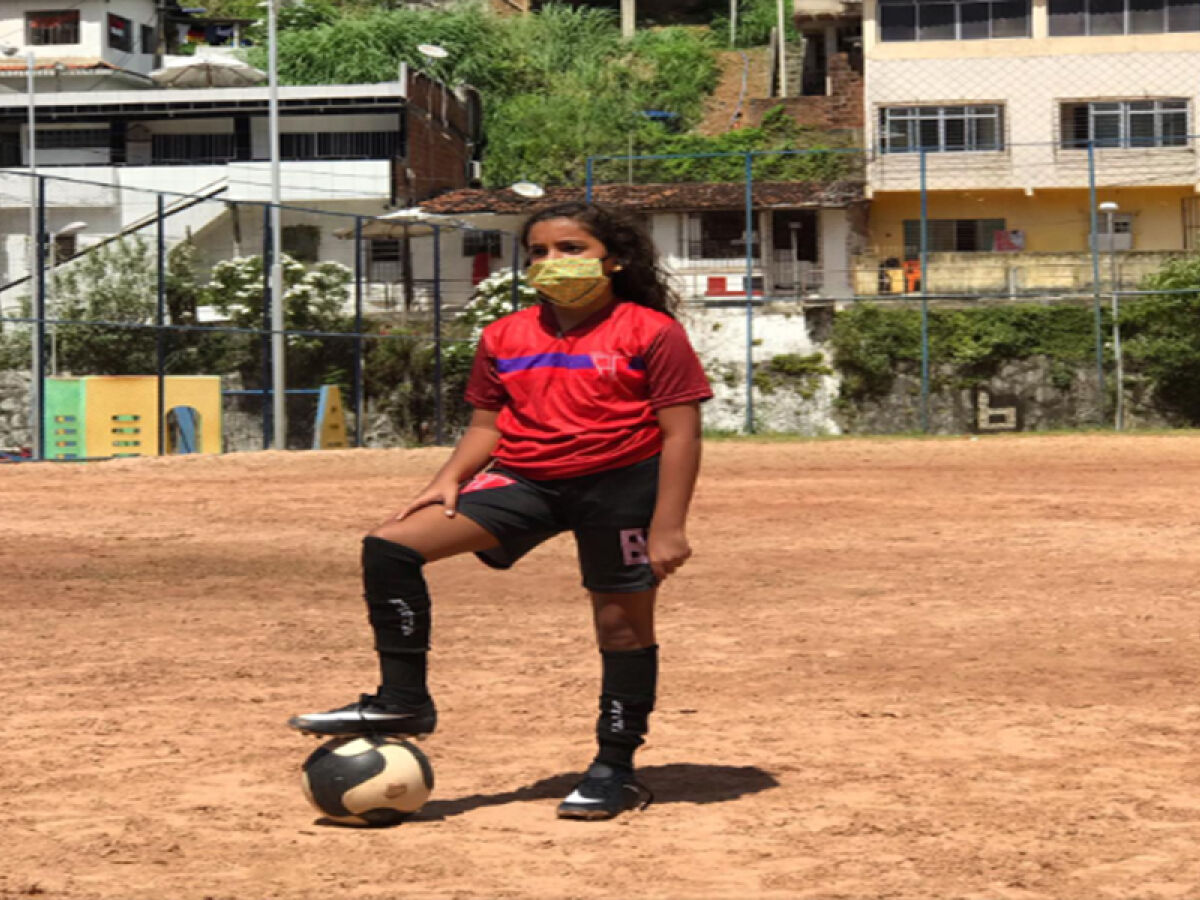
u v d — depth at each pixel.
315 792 4.37
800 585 10.70
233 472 23.81
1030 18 50.19
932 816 4.51
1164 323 40.12
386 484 21.09
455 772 5.20
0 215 50.62
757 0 77.62
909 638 8.38
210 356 37.41
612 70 68.50
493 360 4.52
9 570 11.70
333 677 7.29
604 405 4.41
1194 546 13.00
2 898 3.71
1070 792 4.85
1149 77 49.59
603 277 4.35
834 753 5.49
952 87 50.25
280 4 72.88
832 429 40.25
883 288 45.59
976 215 50.28
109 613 9.54
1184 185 48.94
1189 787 4.93
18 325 35.91
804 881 3.79
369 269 49.75
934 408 40.50
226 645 8.28
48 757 5.48
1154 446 29.59
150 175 51.28
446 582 10.91
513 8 75.62
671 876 3.84
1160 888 3.75
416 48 64.88
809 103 58.47
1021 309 40.62
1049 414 40.38
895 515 16.03
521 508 4.43
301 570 11.77
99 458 27.36
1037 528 14.61
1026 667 7.44
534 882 3.79
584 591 10.43
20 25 62.38
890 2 50.72
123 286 37.59
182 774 5.19
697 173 56.41
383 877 3.85
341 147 53.06
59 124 54.12
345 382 36.69
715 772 5.16
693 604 9.80
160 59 66.00
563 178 58.84
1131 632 8.54
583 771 5.19
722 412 40.66
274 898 3.68
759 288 46.94
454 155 57.94
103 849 4.17
